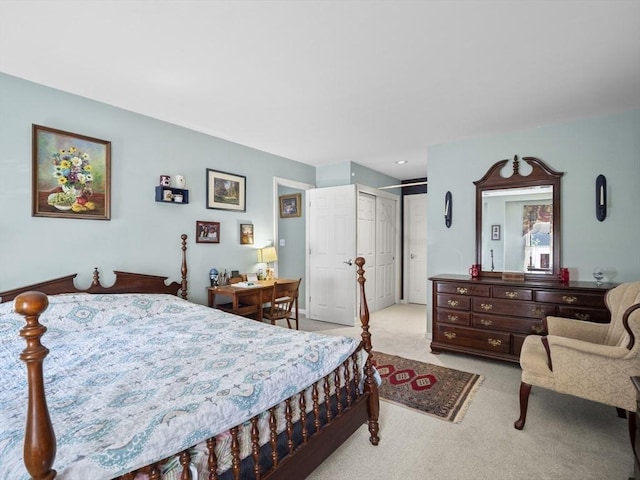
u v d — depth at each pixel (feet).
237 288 11.09
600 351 5.74
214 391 4.08
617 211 9.60
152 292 9.80
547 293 9.23
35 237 7.82
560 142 10.41
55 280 8.02
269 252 13.16
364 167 16.81
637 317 5.46
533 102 8.88
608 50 6.43
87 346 6.09
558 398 7.96
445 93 8.36
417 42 6.20
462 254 12.14
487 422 6.98
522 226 10.98
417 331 13.88
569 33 5.89
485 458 5.84
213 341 6.24
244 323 7.63
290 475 4.53
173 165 10.61
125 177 9.43
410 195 20.10
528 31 5.84
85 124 8.64
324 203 15.75
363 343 6.60
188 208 11.05
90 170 8.71
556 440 6.31
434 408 7.57
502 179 11.29
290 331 6.91
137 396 4.05
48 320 6.89
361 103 8.99
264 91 8.28
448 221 12.33
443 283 10.93
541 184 10.64
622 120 9.52
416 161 15.71
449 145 12.44
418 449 6.14
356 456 5.98
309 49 6.45
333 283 15.40
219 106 9.23
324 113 9.72
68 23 5.65
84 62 6.95
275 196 14.38
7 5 5.15
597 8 5.24
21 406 4.01
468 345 10.46
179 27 5.77
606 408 7.47
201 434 3.52
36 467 2.53
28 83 7.72
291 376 4.71
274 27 5.76
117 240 9.26
